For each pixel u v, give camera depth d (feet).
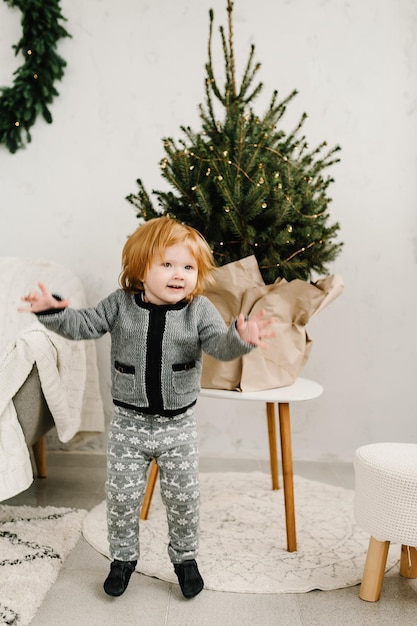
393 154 8.30
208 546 5.79
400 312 8.42
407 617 4.67
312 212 6.32
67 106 8.44
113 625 4.46
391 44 8.23
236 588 5.02
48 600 4.77
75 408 6.74
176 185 6.16
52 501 6.86
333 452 8.57
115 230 8.52
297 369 6.16
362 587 4.94
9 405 5.71
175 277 4.87
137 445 4.91
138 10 8.34
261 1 8.27
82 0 8.34
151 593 4.95
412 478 4.58
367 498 4.89
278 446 8.63
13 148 8.38
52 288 7.43
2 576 4.97
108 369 8.64
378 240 8.37
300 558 5.59
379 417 8.51
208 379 5.93
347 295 8.42
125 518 4.92
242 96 6.63
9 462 5.47
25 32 8.09
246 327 4.49
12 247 8.61
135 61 8.38
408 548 5.24
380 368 8.47
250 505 6.83
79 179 8.50
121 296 5.11
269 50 8.30
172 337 4.86
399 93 8.26
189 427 5.03
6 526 6.00
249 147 6.23
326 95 8.29
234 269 5.90
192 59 8.34
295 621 4.58
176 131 8.40
